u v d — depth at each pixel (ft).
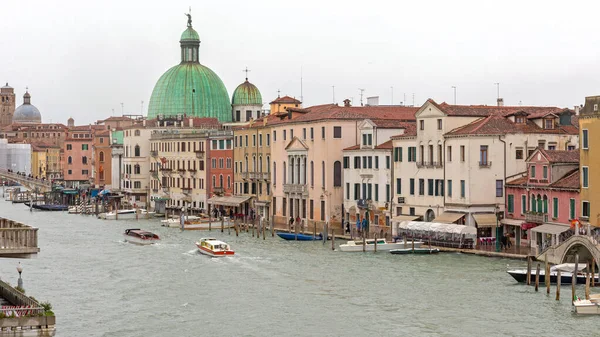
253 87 652.07
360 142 359.87
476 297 215.72
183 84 640.17
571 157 280.72
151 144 564.71
